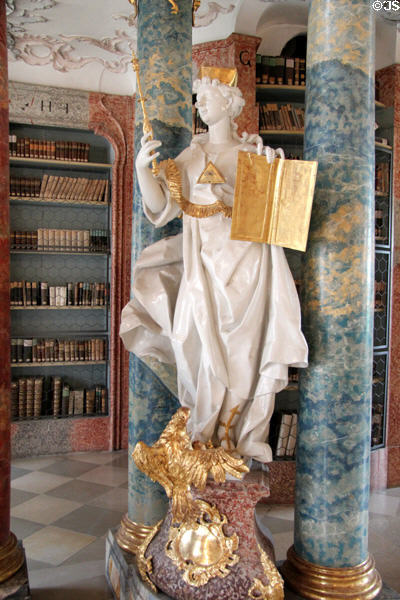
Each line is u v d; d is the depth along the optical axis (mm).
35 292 7477
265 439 3008
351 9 3035
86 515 5371
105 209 8047
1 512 3703
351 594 3010
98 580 4070
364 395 3137
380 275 6594
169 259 3398
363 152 3084
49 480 6398
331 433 3092
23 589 3512
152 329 3400
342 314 3082
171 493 2914
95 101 7453
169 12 3961
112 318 7586
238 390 2908
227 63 5938
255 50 5938
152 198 3188
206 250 3018
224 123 3223
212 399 2953
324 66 3078
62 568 4281
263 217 2898
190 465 2852
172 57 3965
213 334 2941
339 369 3082
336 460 3092
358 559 3139
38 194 7445
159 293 3350
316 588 3051
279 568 3354
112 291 7578
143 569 3191
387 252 6473
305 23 6219
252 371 2912
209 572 2893
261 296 2916
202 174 3080
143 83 4023
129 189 7629
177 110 3984
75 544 4730
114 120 7512
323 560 3113
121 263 7605
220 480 2812
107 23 5969
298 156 6535
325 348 3105
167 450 2910
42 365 7480
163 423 3979
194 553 2934
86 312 8086
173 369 3881
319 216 3115
